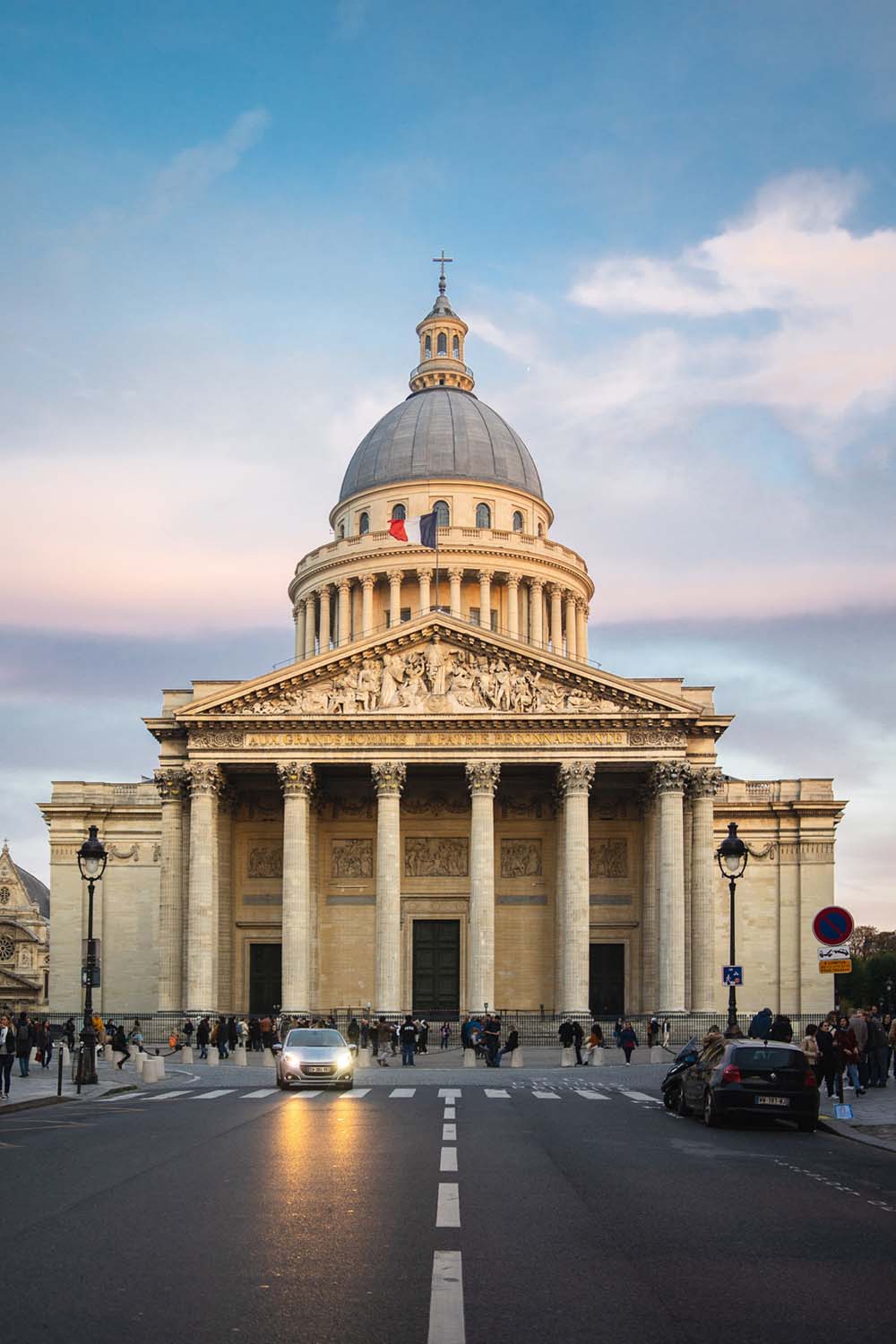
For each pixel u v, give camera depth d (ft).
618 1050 349.20
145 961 456.04
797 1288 63.21
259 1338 53.16
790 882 449.89
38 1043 285.64
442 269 645.51
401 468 564.71
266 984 406.62
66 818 463.01
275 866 410.31
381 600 534.37
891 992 602.03
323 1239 73.05
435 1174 100.32
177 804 390.21
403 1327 54.90
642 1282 63.72
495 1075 263.70
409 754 379.14
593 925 406.62
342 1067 216.74
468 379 619.26
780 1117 142.82
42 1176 98.53
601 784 409.90
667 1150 120.78
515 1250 70.85
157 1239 72.79
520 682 381.81
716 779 389.60
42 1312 56.85
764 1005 443.32
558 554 541.75
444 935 411.75
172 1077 253.03
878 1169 109.19
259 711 380.58
